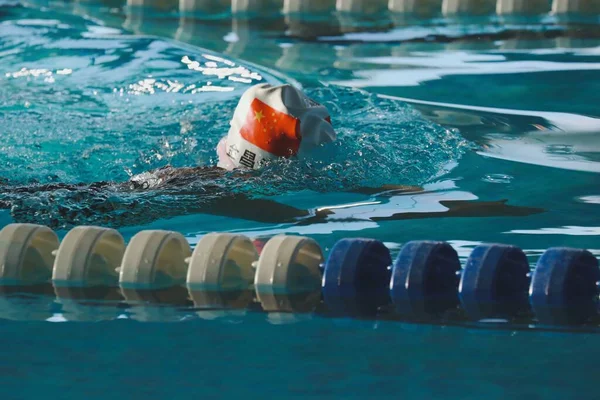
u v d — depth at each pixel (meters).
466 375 2.98
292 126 5.48
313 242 4.24
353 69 9.30
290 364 3.09
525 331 3.44
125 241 4.70
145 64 9.83
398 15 11.97
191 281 4.11
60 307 3.79
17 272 4.22
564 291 3.85
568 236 4.64
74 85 9.10
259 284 4.06
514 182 5.70
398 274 4.01
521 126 7.10
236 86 8.91
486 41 10.34
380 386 2.88
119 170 6.41
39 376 3.01
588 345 3.27
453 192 5.50
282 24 11.74
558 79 8.54
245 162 5.61
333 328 3.49
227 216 5.10
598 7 11.48
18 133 7.36
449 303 3.81
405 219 4.98
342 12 12.30
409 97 8.11
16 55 10.33
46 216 5.09
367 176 5.73
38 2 13.06
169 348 3.26
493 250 4.07
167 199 5.36
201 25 11.81
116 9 12.74
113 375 3.00
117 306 3.80
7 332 3.46
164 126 7.56
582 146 6.50
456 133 6.88
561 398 2.77
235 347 3.27
